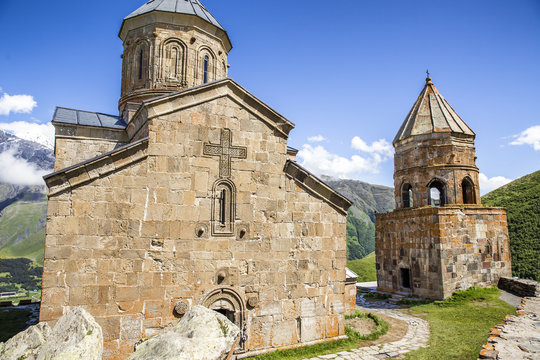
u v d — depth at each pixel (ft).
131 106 50.88
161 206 35.35
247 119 40.52
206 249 36.60
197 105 38.32
